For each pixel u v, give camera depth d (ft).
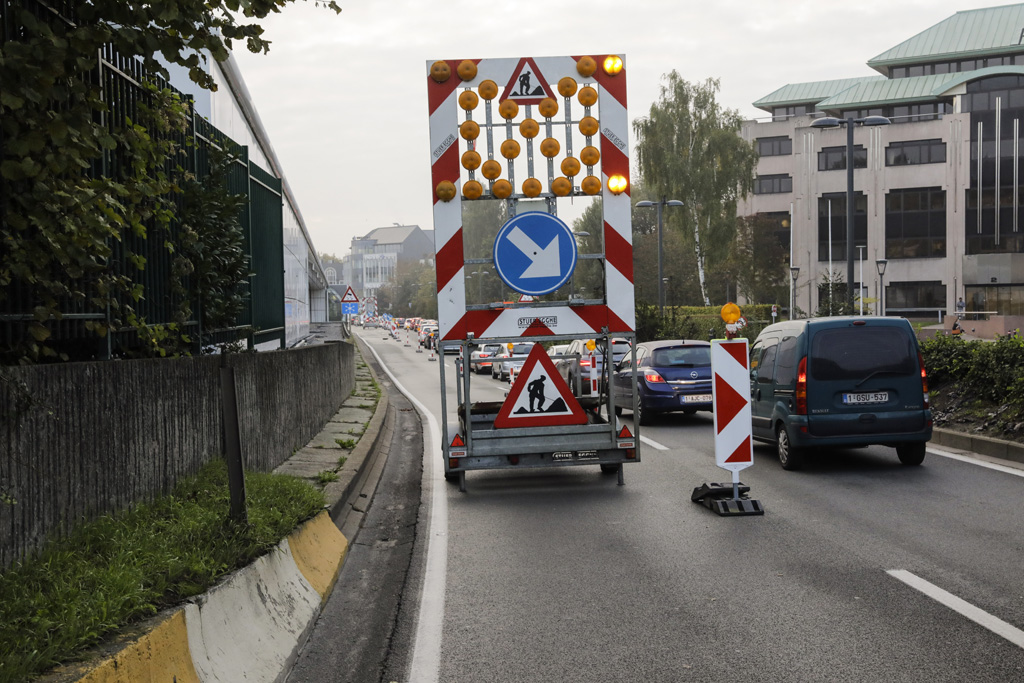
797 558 23.20
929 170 286.46
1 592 13.38
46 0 19.36
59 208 17.47
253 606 16.57
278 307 56.54
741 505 29.25
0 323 18.51
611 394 34.55
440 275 33.73
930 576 21.17
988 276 248.52
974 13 333.01
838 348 37.29
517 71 33.40
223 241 32.68
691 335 131.13
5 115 15.79
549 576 22.18
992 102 280.31
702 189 219.20
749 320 171.73
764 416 40.47
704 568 22.52
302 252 122.52
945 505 29.48
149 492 20.63
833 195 296.71
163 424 21.77
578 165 33.50
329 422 56.24
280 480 26.43
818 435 37.06
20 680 10.66
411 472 41.09
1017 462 37.93
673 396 57.36
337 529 25.64
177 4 17.24
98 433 18.02
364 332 434.71
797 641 16.96
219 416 26.78
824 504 30.35
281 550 19.49
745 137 309.63
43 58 15.62
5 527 14.39
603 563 23.31
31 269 17.69
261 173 50.83
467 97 33.30
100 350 23.47
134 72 24.88
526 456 34.40
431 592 21.03
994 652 16.15
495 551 25.03
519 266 33.63
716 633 17.56
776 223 307.17
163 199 24.76
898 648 16.43
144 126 24.44
